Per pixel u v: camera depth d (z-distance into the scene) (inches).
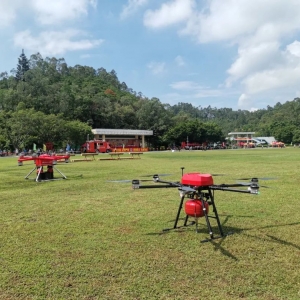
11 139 2169.0
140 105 4330.7
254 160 1082.7
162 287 156.1
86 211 312.0
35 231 247.0
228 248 205.2
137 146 3191.4
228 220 271.9
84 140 2635.3
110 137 3235.7
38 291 153.8
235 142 4525.1
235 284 158.6
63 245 214.5
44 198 385.7
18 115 2188.7
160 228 251.1
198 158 1291.8
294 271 172.2
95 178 589.9
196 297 146.7
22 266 181.2
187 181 216.5
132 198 376.5
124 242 219.0
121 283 160.6
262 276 166.9
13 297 148.8
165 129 3772.1
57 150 2377.0
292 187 438.9
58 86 4111.7
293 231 239.5
